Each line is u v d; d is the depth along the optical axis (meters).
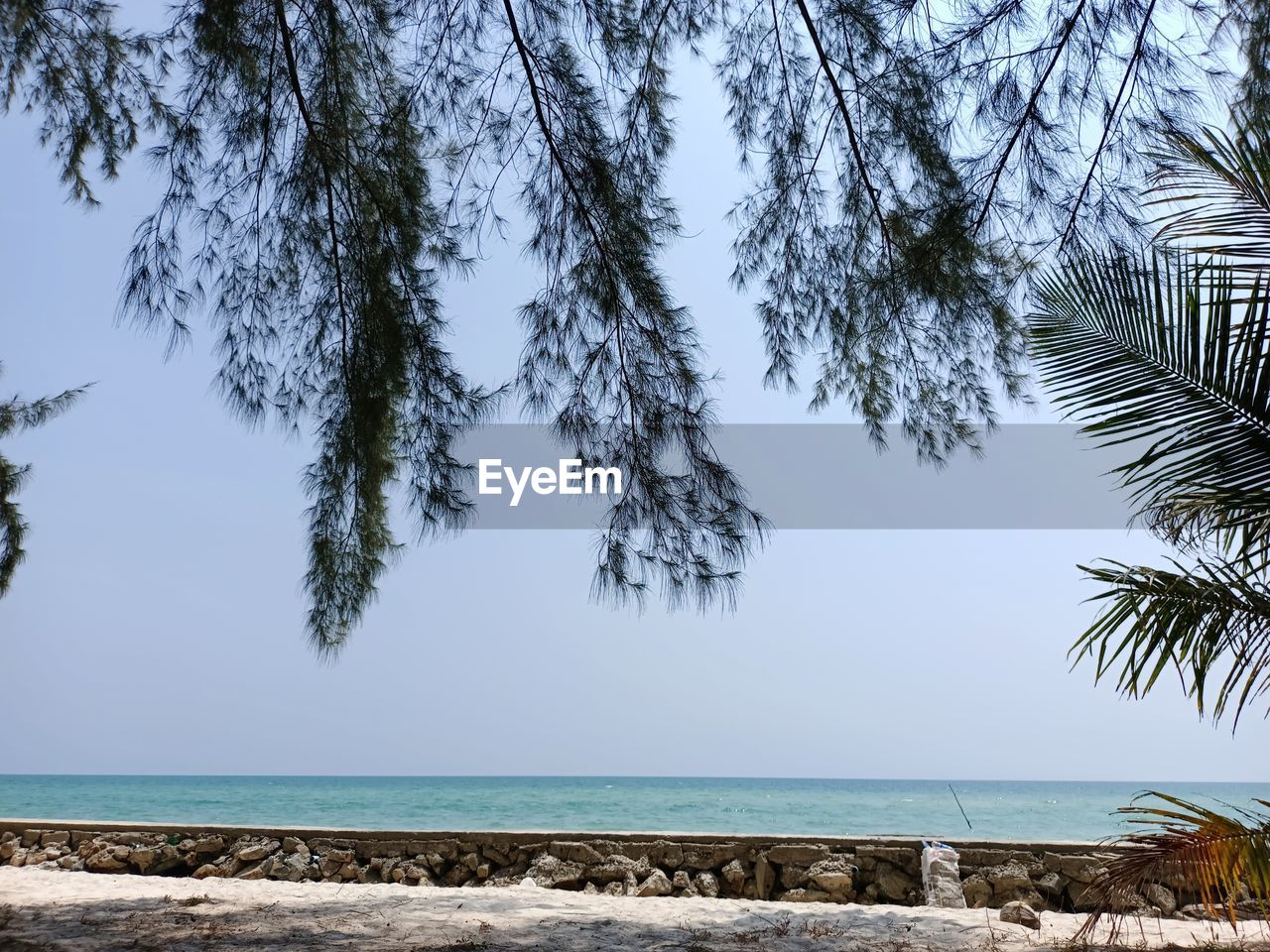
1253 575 3.43
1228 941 5.48
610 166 5.57
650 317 5.70
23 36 5.35
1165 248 3.77
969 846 7.99
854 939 5.81
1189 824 3.94
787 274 6.03
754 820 45.91
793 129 5.56
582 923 6.27
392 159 5.84
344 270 6.08
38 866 9.11
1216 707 3.54
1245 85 5.00
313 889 7.71
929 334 5.89
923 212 5.48
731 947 5.49
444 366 6.01
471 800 55.56
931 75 5.13
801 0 5.15
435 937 5.61
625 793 63.28
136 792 61.94
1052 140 5.13
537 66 5.37
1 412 7.12
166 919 6.03
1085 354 3.70
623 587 5.58
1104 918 6.72
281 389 6.24
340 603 6.22
